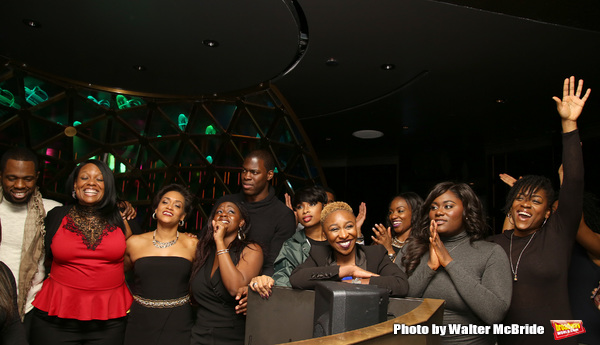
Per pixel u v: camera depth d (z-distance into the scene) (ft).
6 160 11.06
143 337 10.77
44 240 11.17
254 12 17.21
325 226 9.33
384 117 28.66
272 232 14.51
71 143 31.32
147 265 11.10
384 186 37.63
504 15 16.33
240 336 10.73
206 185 33.30
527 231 10.05
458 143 33.24
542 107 25.35
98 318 10.69
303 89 25.08
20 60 24.29
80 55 23.08
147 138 32.53
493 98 24.53
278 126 29.81
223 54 21.57
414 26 17.49
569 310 9.22
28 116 28.17
